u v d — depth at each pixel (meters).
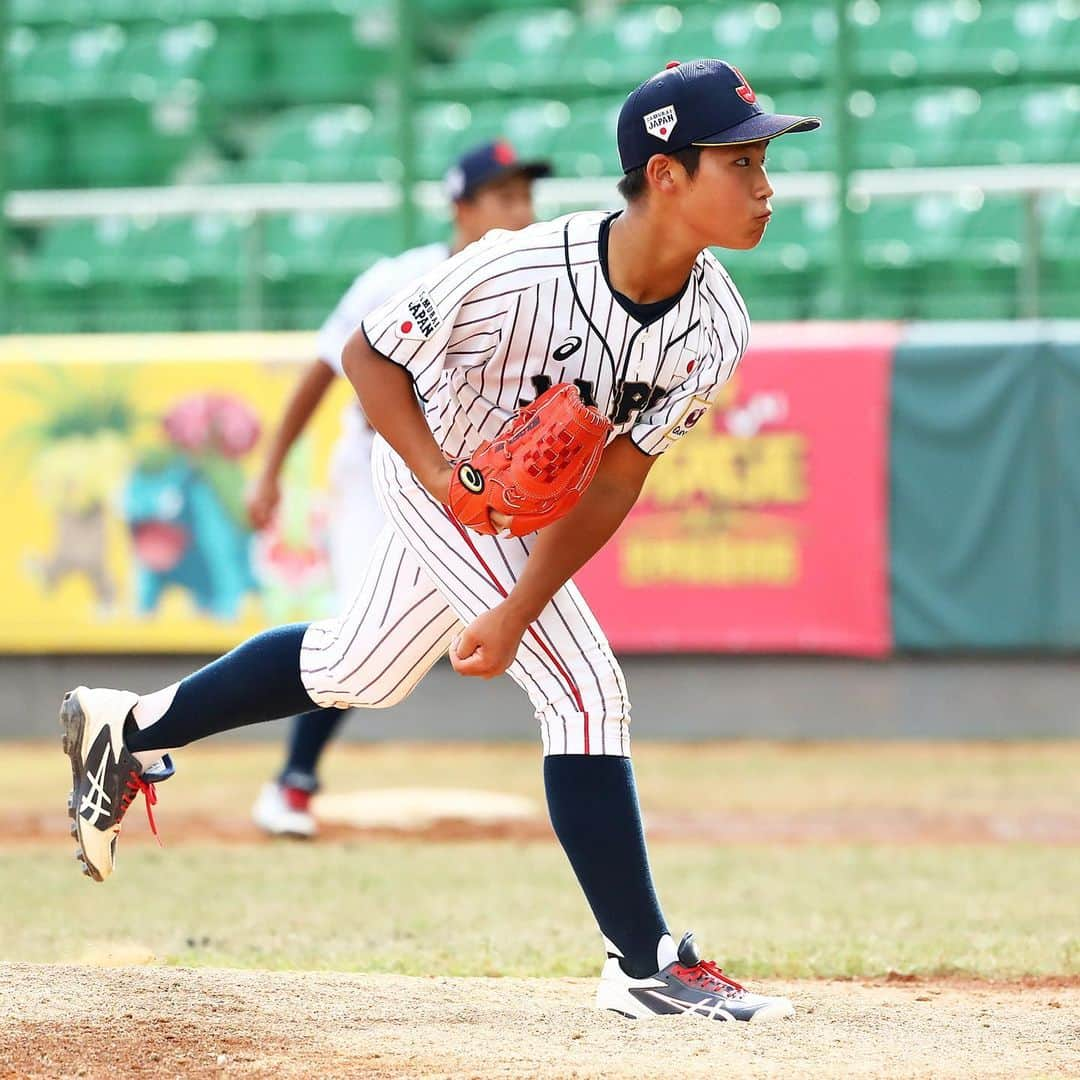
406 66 36.00
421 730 35.81
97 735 12.09
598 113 44.50
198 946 15.73
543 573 10.77
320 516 34.56
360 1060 9.88
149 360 35.09
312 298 38.16
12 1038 10.21
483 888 19.72
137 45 46.84
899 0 45.62
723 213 10.13
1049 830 25.44
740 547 34.34
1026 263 34.81
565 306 10.48
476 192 21.55
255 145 45.38
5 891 19.38
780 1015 11.09
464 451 11.26
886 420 33.81
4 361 35.47
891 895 19.55
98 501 35.31
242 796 28.41
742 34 45.78
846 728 34.56
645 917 11.16
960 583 33.75
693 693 34.97
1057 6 44.84
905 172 39.34
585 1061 9.84
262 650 11.91
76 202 37.97
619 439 10.98
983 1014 11.55
